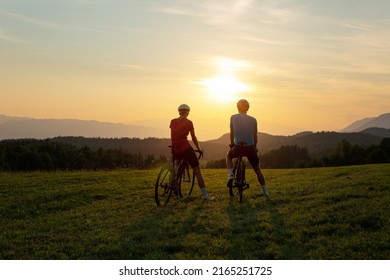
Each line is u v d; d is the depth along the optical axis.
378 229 10.83
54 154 129.88
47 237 11.69
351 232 10.69
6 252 10.38
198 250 9.95
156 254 9.71
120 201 17.00
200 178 16.25
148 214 14.00
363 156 131.25
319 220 11.74
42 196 18.02
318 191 16.86
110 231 11.91
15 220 14.03
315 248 9.76
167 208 14.96
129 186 21.00
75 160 131.38
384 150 120.75
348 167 28.98
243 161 15.78
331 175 22.84
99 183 22.38
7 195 18.62
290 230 11.05
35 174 27.69
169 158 16.23
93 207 15.88
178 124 16.02
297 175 24.34
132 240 10.99
